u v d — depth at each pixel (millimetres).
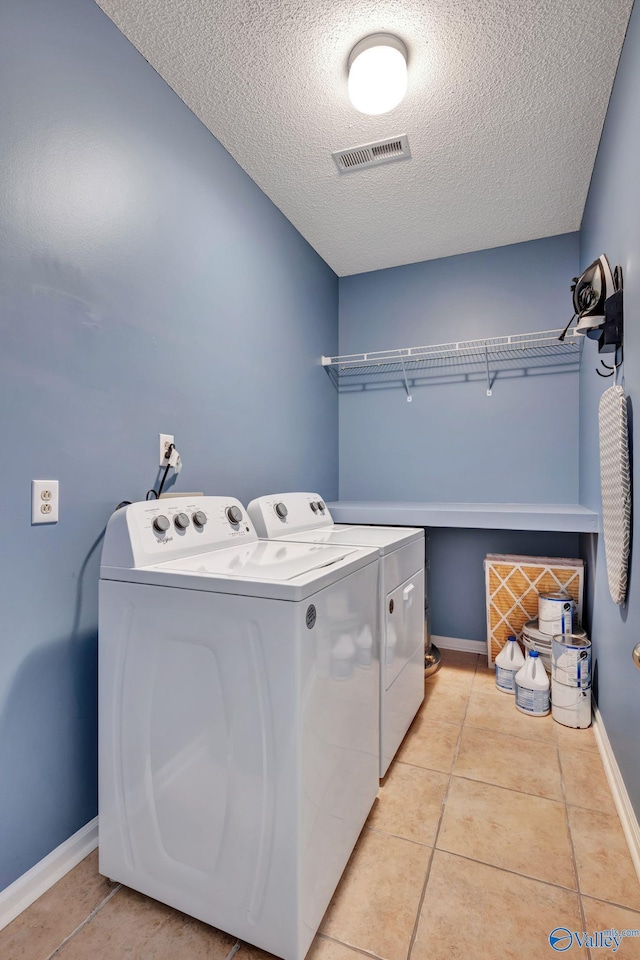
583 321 1611
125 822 1152
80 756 1285
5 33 1097
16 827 1121
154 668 1115
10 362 1111
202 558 1312
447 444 2881
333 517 2475
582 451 2475
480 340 2715
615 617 1579
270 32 1436
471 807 1440
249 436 2111
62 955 1000
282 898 961
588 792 1505
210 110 1745
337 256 2885
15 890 1104
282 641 963
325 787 1078
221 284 1918
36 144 1170
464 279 2846
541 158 2010
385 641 1542
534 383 2680
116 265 1410
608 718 1680
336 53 1511
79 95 1290
